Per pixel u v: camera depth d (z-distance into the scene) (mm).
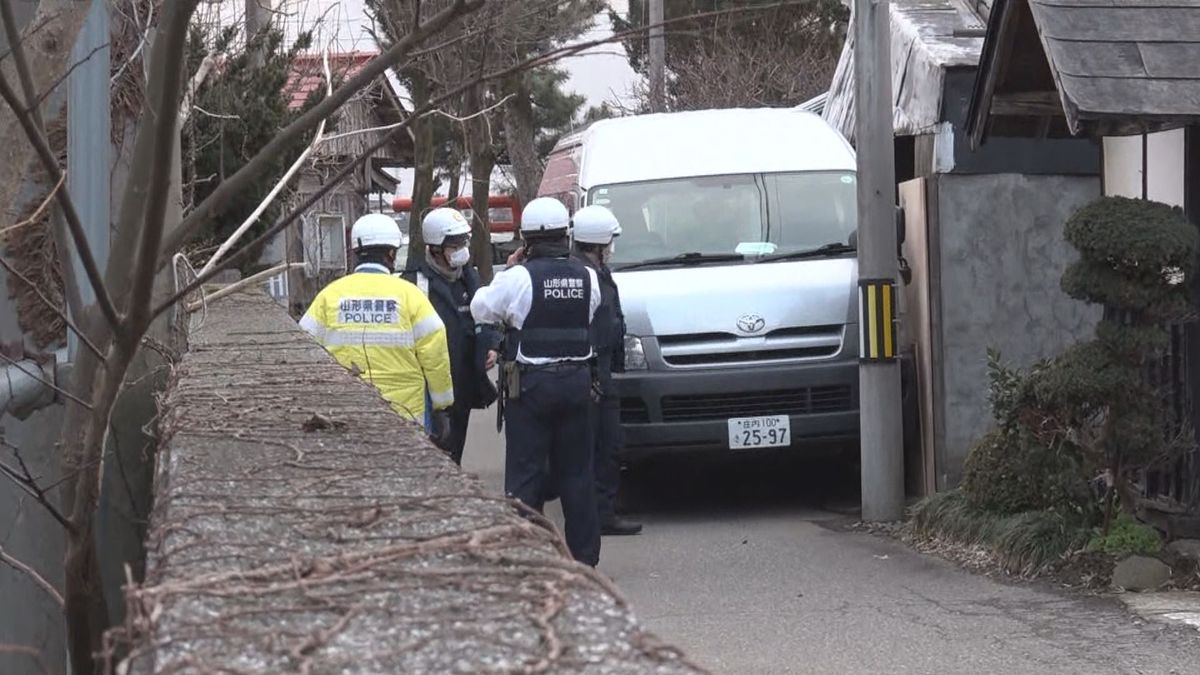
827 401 15781
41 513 8508
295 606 2979
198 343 9680
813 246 16781
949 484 15109
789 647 10227
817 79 42844
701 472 19109
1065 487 12141
